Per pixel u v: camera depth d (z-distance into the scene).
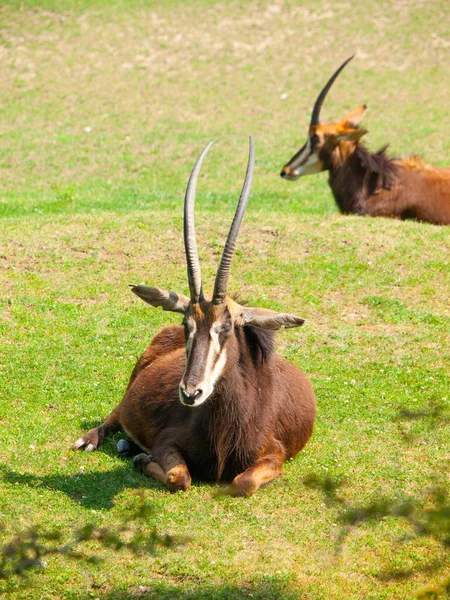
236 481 28.00
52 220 52.31
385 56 122.62
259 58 123.06
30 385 35.78
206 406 28.31
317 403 35.00
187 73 118.31
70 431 32.41
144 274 46.34
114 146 91.50
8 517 26.16
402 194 60.62
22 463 29.78
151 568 24.00
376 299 44.84
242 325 28.05
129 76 116.88
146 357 33.50
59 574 23.56
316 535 25.86
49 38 127.06
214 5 138.12
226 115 103.56
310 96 110.38
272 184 78.81
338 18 133.38
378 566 24.41
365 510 19.23
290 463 30.47
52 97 109.25
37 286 44.41
